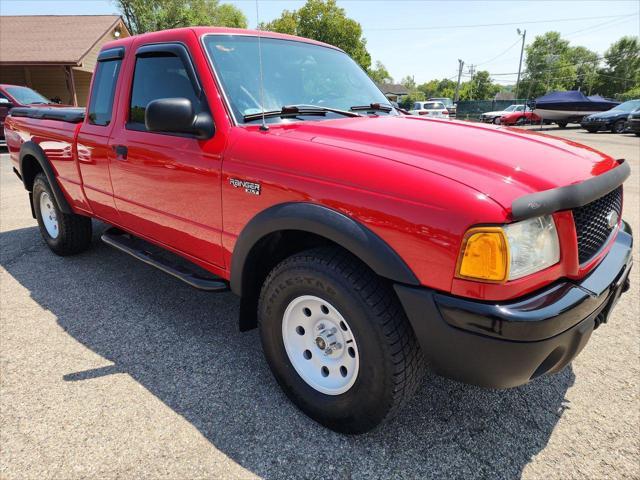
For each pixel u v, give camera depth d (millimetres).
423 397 2346
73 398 2314
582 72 86312
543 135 2467
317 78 2926
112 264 4160
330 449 1998
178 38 2627
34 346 2801
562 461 1938
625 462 1932
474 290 1572
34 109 4262
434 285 1645
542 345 1590
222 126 2328
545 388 2420
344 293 1818
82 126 3449
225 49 2592
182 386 2424
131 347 2801
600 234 2016
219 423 2150
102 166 3211
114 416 2189
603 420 2182
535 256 1627
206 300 3453
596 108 25203
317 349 2105
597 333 2965
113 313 3236
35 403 2273
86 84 21000
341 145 1998
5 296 3494
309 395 2119
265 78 2643
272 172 2049
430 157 1847
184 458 1940
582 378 2502
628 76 76250
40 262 4215
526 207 1545
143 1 33594
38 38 20375
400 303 1790
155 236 2957
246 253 2197
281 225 1993
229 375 2525
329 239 1948
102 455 1949
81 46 19609
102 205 3406
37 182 4141
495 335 1556
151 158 2699
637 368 2588
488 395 2361
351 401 1946
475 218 1542
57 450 1974
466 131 2260
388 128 2264
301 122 2449
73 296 3504
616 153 12352
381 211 1718
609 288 1861
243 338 2920
